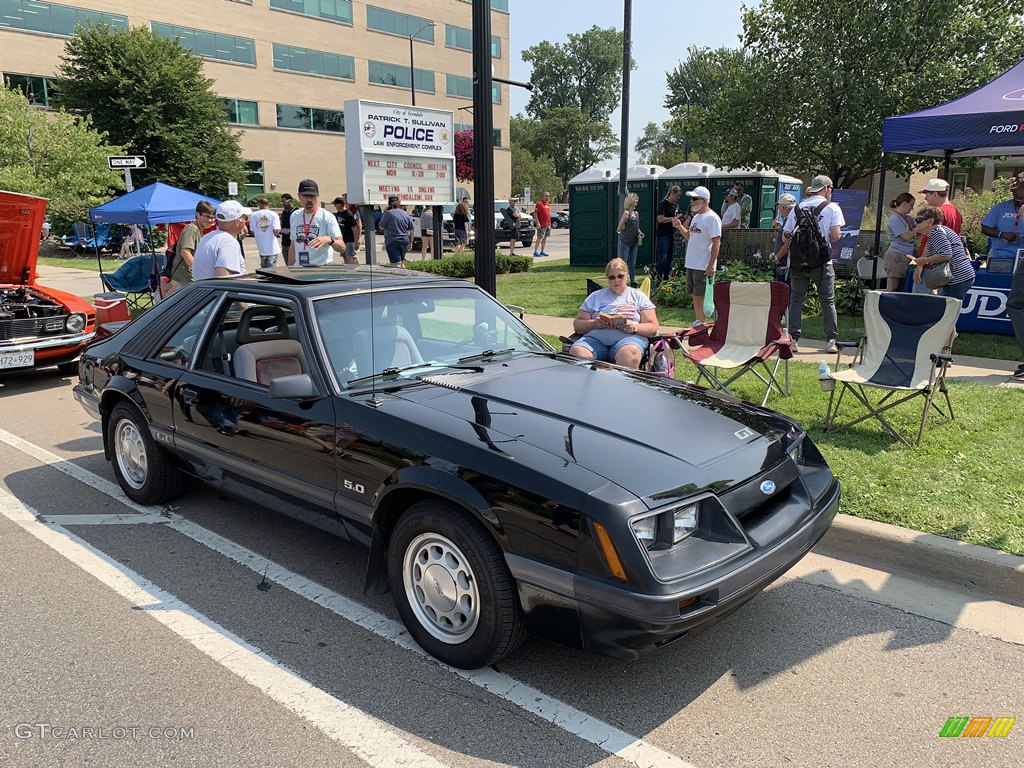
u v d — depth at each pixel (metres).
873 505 4.23
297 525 4.53
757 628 3.38
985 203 15.21
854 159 15.38
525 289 14.03
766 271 11.61
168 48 35.94
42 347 7.97
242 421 3.82
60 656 3.15
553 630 2.71
